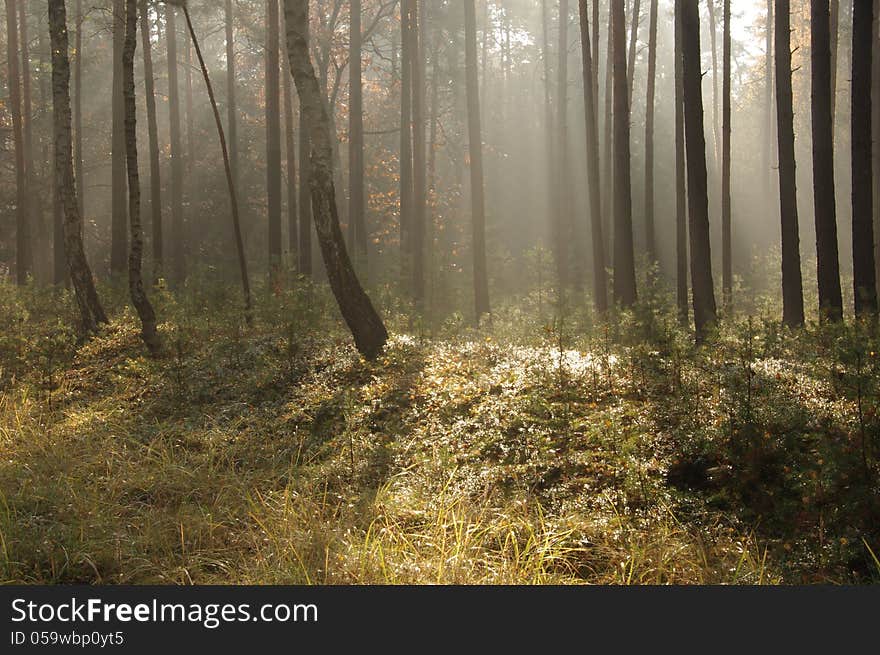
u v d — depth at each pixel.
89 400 11.59
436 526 6.29
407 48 26.30
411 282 22.94
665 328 10.65
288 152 26.42
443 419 9.03
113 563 6.10
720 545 6.12
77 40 29.45
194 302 17.14
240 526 6.83
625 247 16.30
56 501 7.01
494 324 14.77
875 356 7.46
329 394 10.34
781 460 7.06
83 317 16.48
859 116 12.70
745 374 8.52
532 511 6.85
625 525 6.39
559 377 9.75
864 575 5.74
